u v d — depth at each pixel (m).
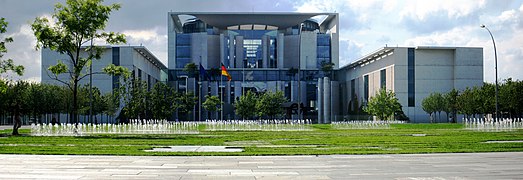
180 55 127.94
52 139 31.95
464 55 99.56
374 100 88.62
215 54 131.38
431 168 15.37
